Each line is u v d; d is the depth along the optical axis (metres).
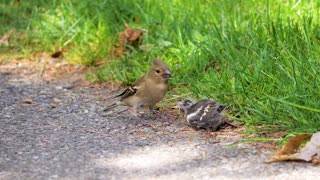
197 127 11.62
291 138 10.05
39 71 15.66
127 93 12.61
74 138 11.25
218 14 15.20
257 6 15.28
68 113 12.76
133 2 16.78
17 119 12.37
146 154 10.41
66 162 10.09
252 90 12.27
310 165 9.77
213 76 13.17
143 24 15.93
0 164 10.01
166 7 16.22
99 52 15.91
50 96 13.89
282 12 14.74
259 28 13.87
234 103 12.30
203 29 14.91
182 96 13.12
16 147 10.78
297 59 12.41
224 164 9.92
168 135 11.40
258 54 13.15
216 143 10.90
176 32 15.14
